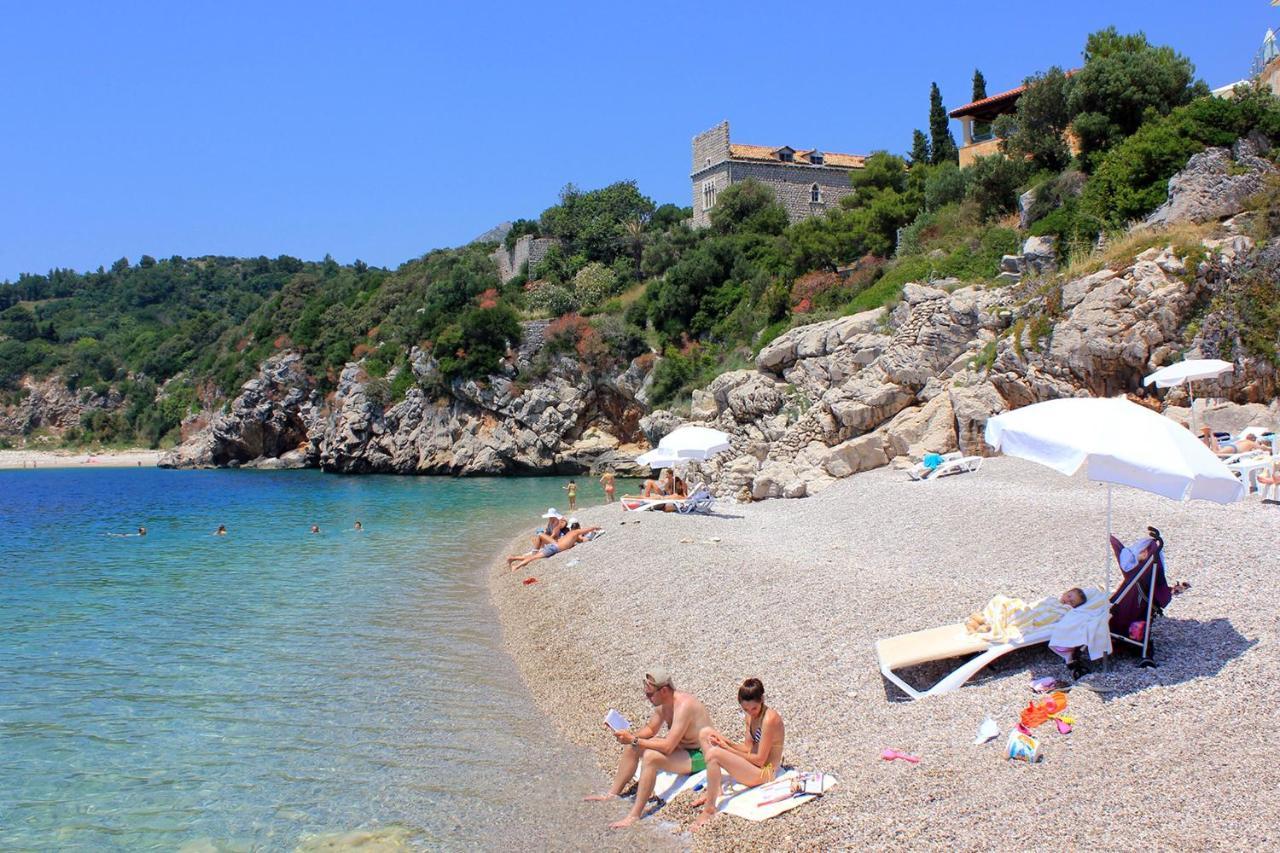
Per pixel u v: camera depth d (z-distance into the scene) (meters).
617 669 13.97
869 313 35.38
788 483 30.78
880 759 9.05
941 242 39.31
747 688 9.23
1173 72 35.03
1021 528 16.91
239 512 42.59
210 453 87.06
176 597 21.70
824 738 9.94
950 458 25.38
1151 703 8.88
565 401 62.78
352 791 10.27
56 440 112.62
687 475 39.75
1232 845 6.54
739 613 14.86
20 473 89.25
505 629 17.84
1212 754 7.76
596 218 80.94
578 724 12.17
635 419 62.66
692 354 56.59
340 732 12.16
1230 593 11.41
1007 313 28.77
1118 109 35.12
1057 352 25.84
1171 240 25.81
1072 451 9.59
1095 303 25.47
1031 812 7.48
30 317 135.62
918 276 37.25
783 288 49.22
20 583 24.03
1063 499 19.03
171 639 17.45
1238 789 7.19
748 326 52.94
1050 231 31.53
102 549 30.77
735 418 38.56
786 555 18.44
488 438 64.06
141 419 112.06
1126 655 10.09
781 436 34.59
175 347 119.31
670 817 9.04
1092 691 9.41
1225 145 29.31
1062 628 10.04
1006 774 8.17
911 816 7.84
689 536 22.75
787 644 13.02
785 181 76.69
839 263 50.19
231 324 117.44
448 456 65.25
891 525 19.75
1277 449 19.38
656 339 61.78
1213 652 9.70
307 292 94.44
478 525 35.72
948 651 10.61
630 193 86.06
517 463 63.09
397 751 11.44
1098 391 25.39
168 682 14.62
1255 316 23.50
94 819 9.77
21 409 114.75
